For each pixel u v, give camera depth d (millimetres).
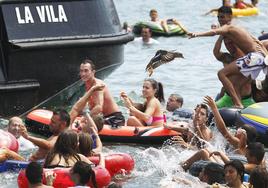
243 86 39188
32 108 38625
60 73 38688
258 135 35375
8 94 37594
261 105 36688
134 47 65688
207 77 51469
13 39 37156
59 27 38188
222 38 40281
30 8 37594
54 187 26719
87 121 32344
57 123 30281
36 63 37969
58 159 27562
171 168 30812
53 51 38156
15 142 31141
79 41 38531
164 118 36219
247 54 38938
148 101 36281
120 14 88625
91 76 35719
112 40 39875
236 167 26453
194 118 34250
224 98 39375
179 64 56406
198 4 97938
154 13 74562
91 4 39188
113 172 29578
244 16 87625
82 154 29281
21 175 26438
